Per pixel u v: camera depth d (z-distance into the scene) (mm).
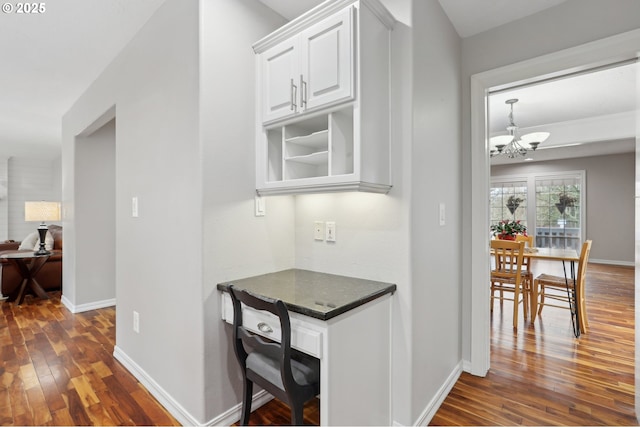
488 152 2367
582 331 3070
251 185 1886
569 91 3346
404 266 1664
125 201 2406
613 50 1818
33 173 7332
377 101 1607
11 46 2488
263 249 1958
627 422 1777
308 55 1621
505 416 1838
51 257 4602
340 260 1931
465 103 2365
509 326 3268
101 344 2812
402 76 1681
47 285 4578
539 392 2072
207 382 1665
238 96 1813
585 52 1896
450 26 2172
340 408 1365
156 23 2057
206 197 1664
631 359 2516
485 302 2293
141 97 2217
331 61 1528
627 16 1788
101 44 2457
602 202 6766
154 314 2045
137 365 2236
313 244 2066
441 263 2025
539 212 7410
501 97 3518
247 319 1583
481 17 2123
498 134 5086
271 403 1953
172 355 1880
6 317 3533
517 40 2145
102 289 3924
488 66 2260
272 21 2010
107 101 2791
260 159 1891
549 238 7297
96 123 3219
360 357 1483
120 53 2553
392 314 1701
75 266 3719
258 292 1570
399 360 1683
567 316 3568
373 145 1573
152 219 2066
